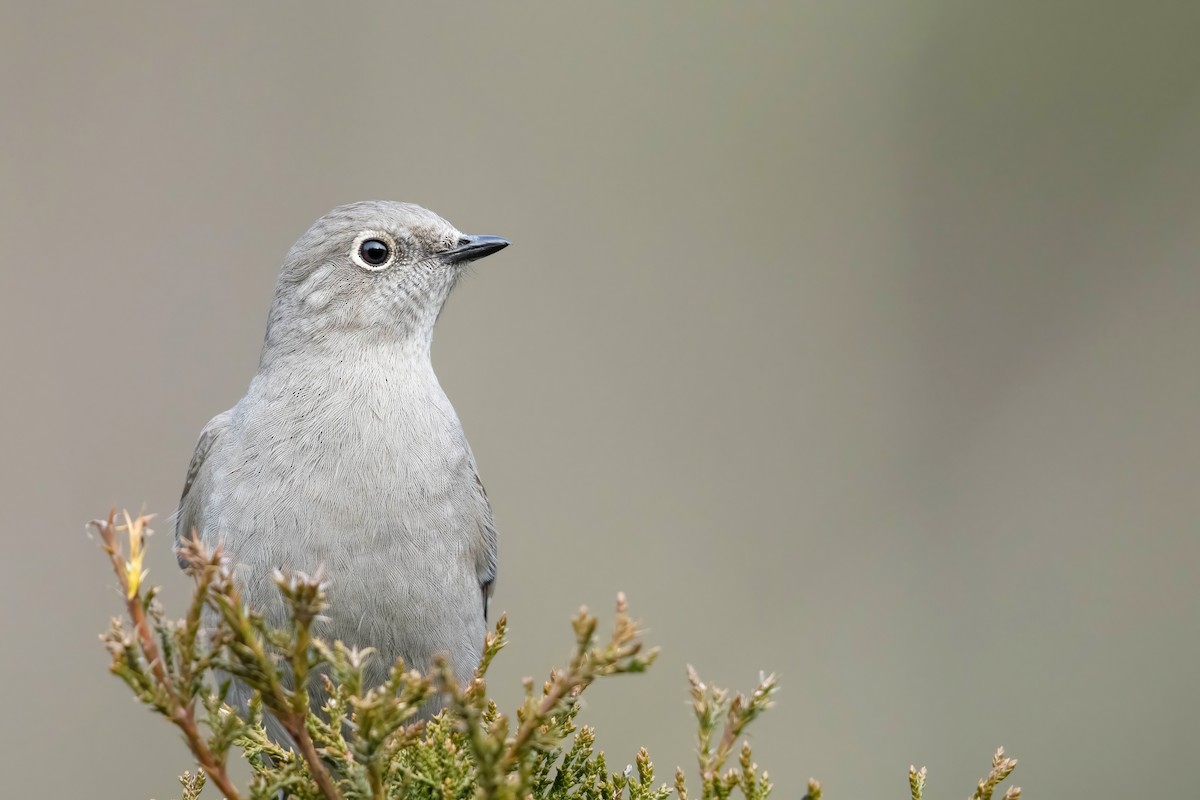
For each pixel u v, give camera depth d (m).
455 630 8.05
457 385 16.09
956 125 18.19
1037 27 18.09
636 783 6.06
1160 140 17.48
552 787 6.16
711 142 17.95
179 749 12.70
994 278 17.56
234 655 5.08
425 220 8.88
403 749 5.77
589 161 17.55
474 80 17.36
